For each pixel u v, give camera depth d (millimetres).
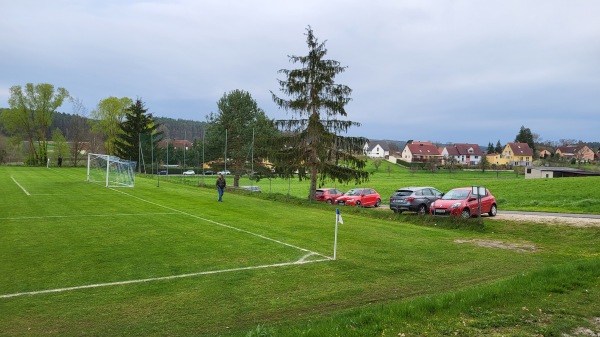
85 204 23781
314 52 28375
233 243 14383
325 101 28391
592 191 36625
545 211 26188
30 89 70750
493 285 8719
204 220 19250
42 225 16781
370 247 14570
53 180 40406
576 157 127125
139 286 9531
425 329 6180
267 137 30641
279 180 75812
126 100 78312
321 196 33312
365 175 28375
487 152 164375
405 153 146125
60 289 9180
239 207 24953
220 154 43906
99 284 9586
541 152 146750
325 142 28344
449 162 110312
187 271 10836
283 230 17344
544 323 6523
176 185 41469
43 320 7523
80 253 12312
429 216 20969
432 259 13047
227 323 7512
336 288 9758
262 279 10344
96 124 77438
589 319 6770
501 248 15086
